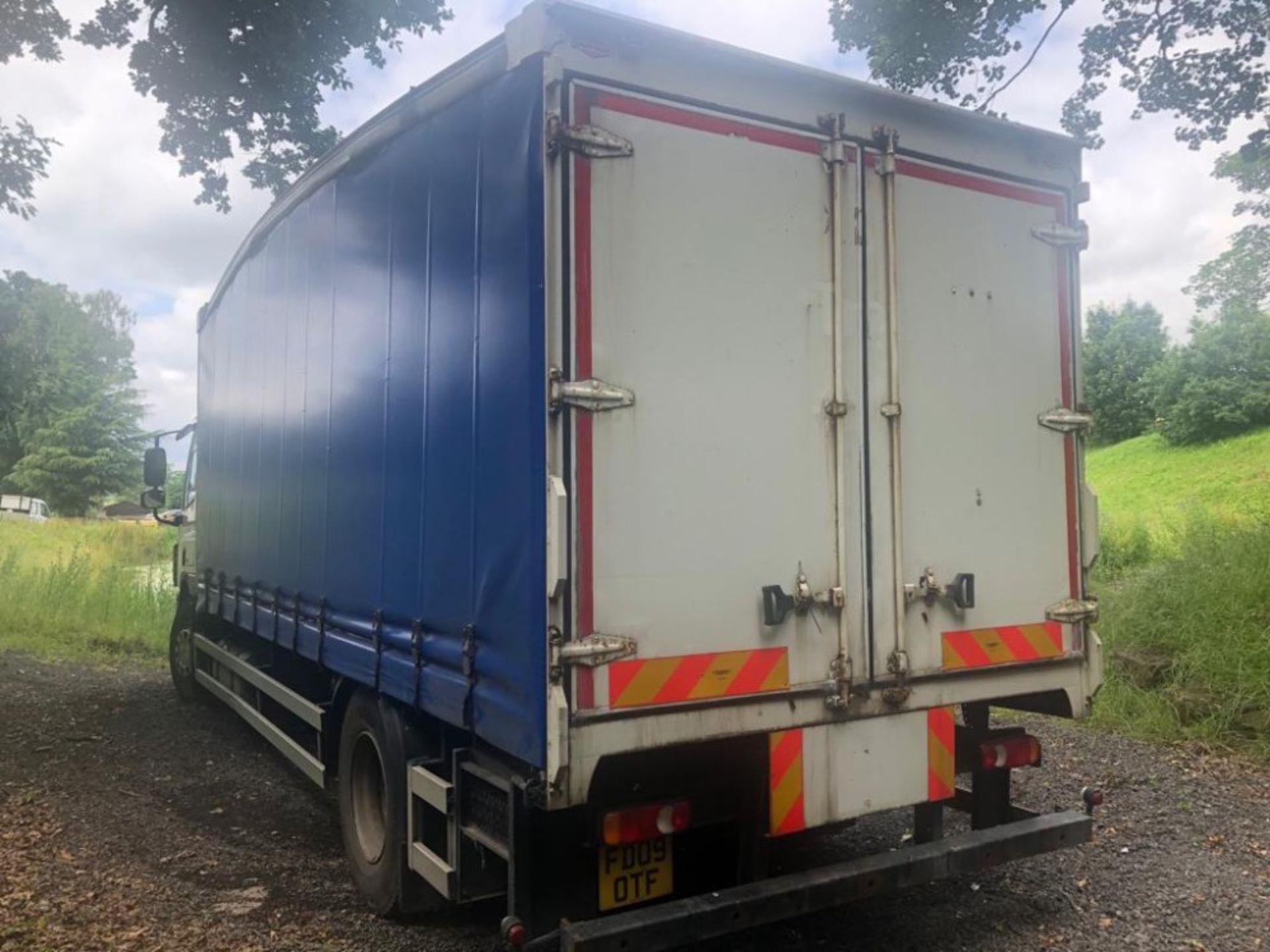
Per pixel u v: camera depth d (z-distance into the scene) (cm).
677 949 386
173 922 400
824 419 355
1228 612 730
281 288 561
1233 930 402
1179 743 655
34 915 393
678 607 321
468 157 354
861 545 360
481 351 339
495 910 422
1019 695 418
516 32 320
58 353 4894
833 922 411
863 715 358
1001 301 403
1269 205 1494
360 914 419
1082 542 421
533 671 302
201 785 602
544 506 300
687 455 325
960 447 388
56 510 4788
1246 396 2452
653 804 328
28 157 938
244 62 837
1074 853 487
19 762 629
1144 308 3597
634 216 319
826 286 357
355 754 450
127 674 962
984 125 395
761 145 346
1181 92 891
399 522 402
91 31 816
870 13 923
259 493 600
